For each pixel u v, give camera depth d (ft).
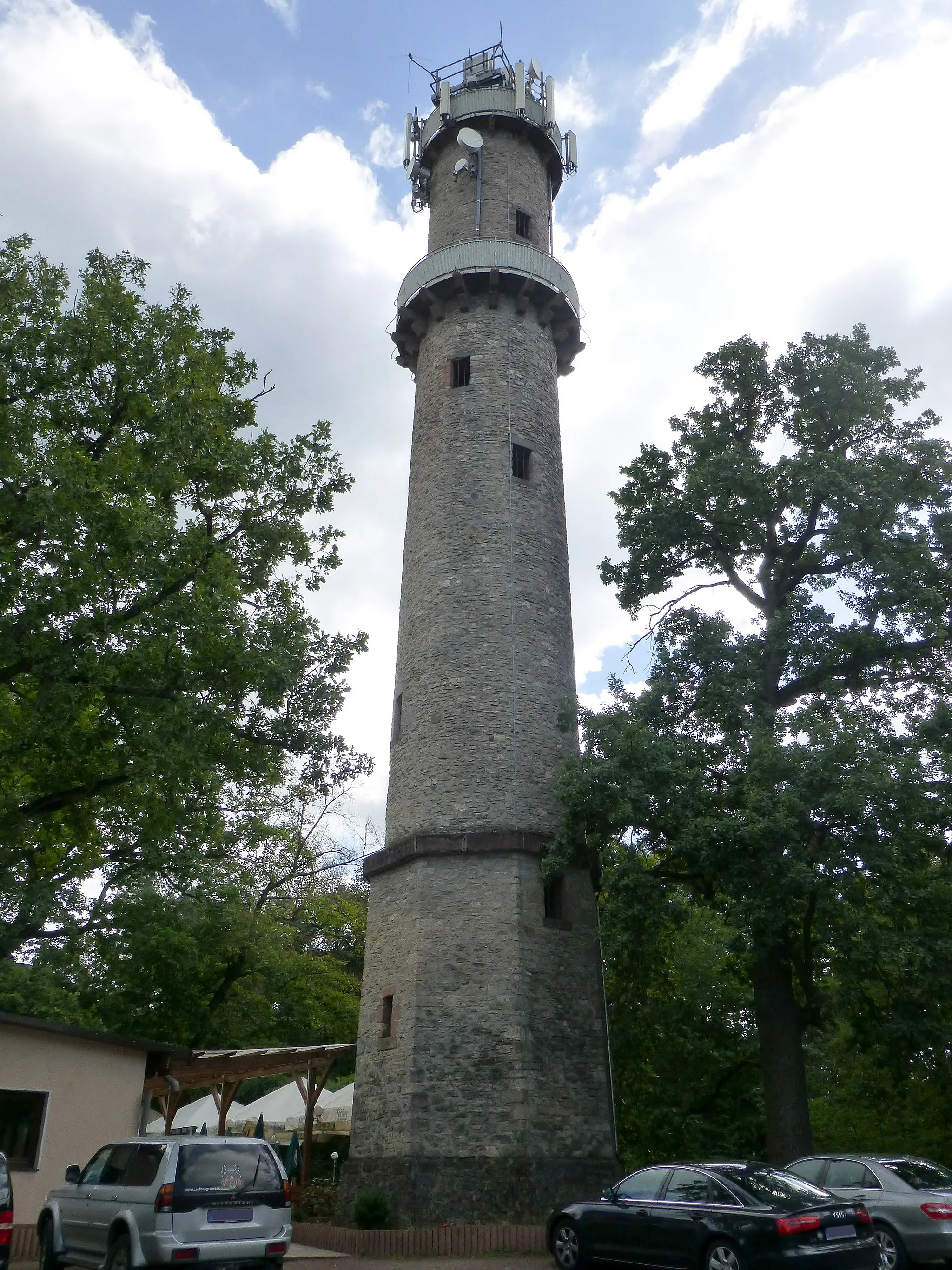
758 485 69.72
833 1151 77.36
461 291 89.56
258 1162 38.73
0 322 52.70
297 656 54.80
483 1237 55.06
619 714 67.46
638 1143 79.46
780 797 55.16
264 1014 100.32
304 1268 48.96
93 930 83.82
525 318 91.20
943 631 64.64
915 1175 44.55
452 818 71.05
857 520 66.59
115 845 76.13
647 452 78.74
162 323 57.31
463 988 65.16
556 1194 60.44
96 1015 91.56
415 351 95.30
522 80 100.78
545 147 102.47
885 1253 41.81
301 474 59.52
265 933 98.12
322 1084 77.61
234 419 61.62
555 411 90.63
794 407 75.46
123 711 51.08
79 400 55.26
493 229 95.04
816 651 66.59
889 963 52.13
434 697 75.66
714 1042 81.15
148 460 54.65
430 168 103.19
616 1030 71.51
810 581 73.67
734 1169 39.91
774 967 61.87
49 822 66.59
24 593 47.98
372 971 70.64
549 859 66.44
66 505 47.80
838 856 55.42
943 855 58.44
